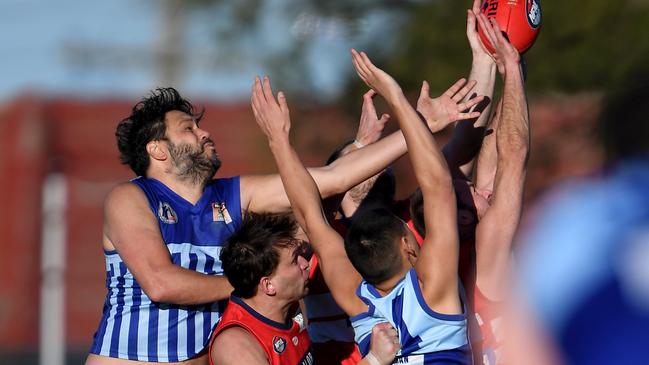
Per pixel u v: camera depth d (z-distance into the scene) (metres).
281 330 15.95
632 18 47.72
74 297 74.81
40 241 76.38
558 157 50.22
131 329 16.88
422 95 16.94
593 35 47.94
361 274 15.16
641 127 8.84
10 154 77.69
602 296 8.60
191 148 17.39
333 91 54.44
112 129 77.75
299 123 54.69
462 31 48.62
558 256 8.77
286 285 15.80
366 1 53.66
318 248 15.92
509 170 15.60
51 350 39.41
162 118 17.52
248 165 70.81
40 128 77.75
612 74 46.56
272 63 54.03
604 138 9.09
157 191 17.22
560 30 48.19
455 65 48.47
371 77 15.14
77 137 77.81
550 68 47.81
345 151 18.89
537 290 8.74
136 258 16.31
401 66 49.28
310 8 53.81
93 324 74.81
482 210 16.47
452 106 16.89
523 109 16.00
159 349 16.84
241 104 73.06
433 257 14.46
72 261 75.19
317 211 15.94
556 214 9.01
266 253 15.65
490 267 15.47
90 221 76.00
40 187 77.00
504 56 16.48
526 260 8.90
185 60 73.56
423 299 14.58
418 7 51.41
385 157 17.09
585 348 8.57
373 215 15.26
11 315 75.38
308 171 16.89
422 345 14.64
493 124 18.19
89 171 77.31
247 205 17.75
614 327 8.54
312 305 17.50
